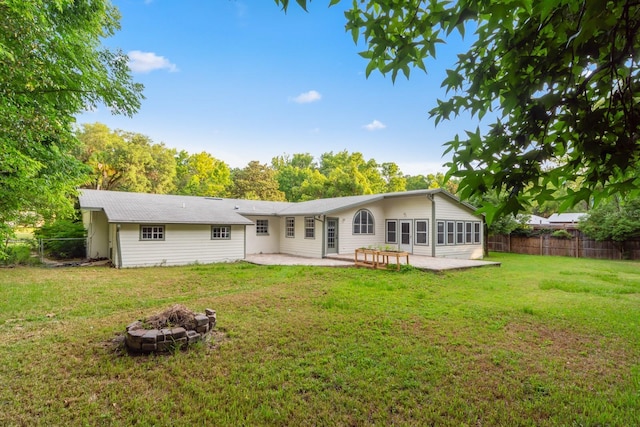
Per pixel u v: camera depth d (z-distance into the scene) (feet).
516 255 58.18
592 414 9.14
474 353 13.28
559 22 4.65
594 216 52.06
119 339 14.38
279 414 9.14
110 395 10.05
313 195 102.12
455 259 43.68
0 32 12.05
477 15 5.13
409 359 12.59
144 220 37.81
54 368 11.70
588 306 20.35
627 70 4.56
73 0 15.57
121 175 84.23
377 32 6.27
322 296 22.88
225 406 9.53
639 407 9.44
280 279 29.96
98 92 16.92
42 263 38.40
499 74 5.79
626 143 4.21
